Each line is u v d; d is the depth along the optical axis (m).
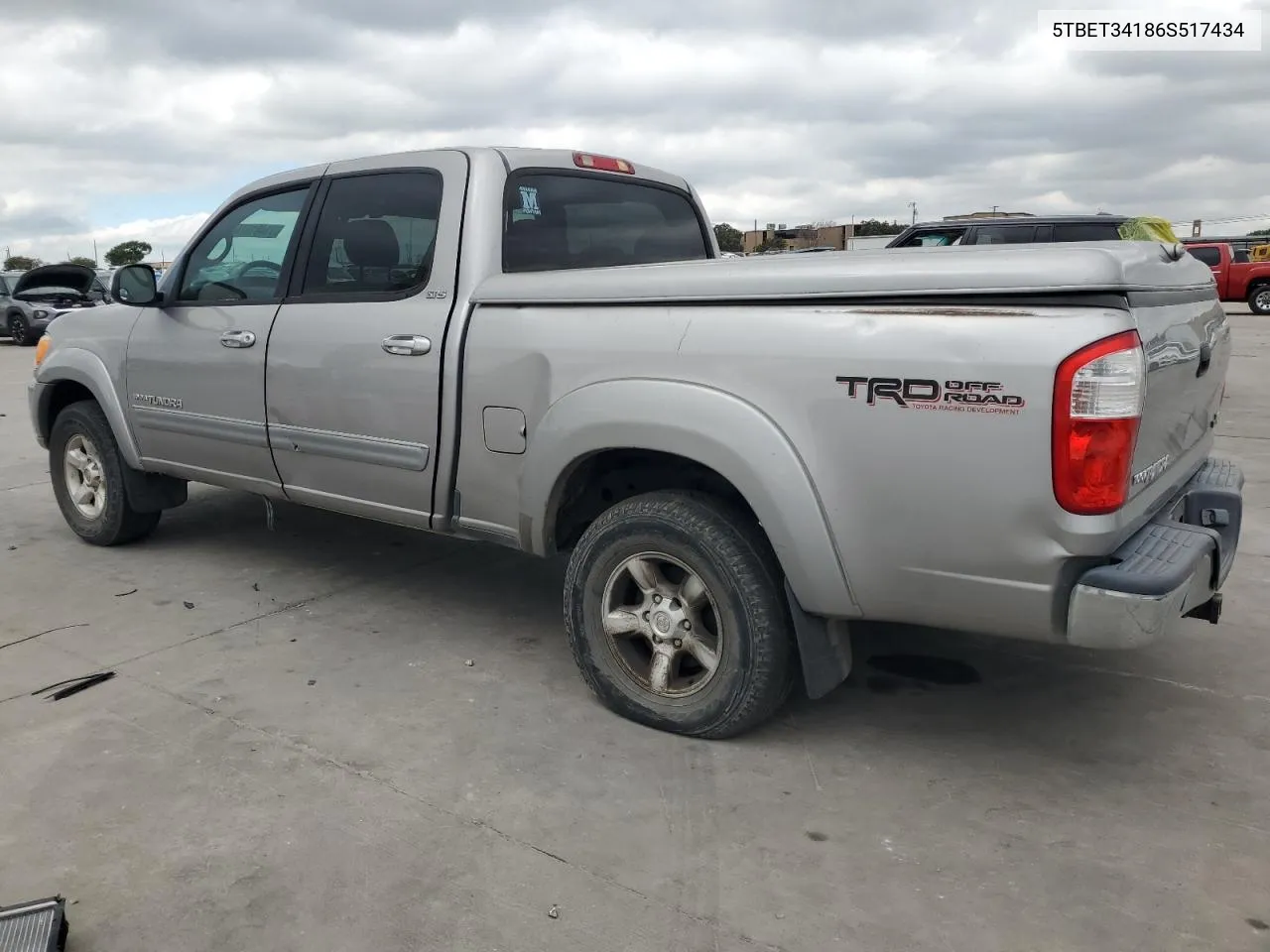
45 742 3.20
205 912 2.38
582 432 3.13
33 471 7.58
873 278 2.64
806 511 2.75
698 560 3.05
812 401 2.71
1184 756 3.10
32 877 2.51
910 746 3.18
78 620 4.30
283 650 3.98
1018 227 10.35
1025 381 2.40
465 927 2.32
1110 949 2.23
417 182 3.76
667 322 2.98
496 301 3.44
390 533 5.67
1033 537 2.48
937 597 2.68
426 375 3.60
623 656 3.34
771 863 2.56
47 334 5.42
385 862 2.57
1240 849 2.60
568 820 2.76
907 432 2.58
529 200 3.79
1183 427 2.97
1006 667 3.78
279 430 4.19
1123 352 2.35
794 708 3.46
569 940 2.28
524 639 4.11
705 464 2.90
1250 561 4.95
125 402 4.93
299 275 4.13
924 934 2.29
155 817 2.77
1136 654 3.87
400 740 3.22
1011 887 2.46
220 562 5.12
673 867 2.55
